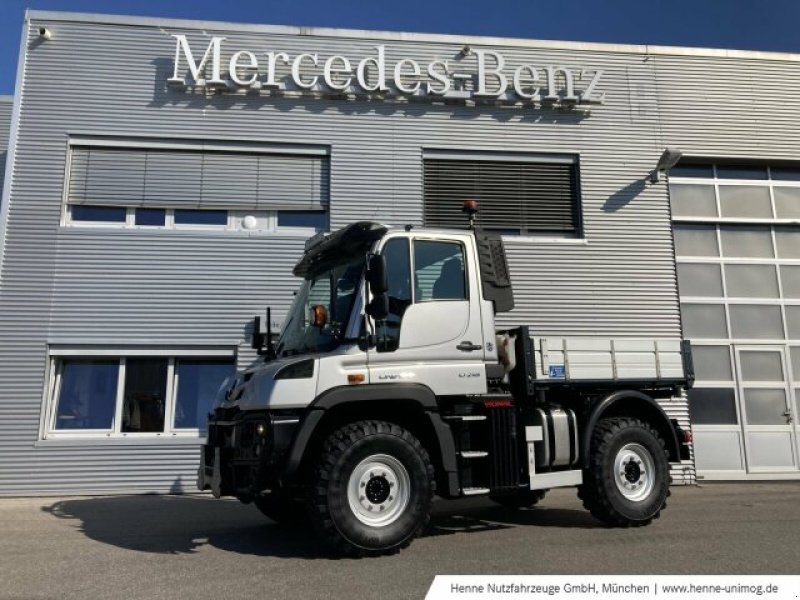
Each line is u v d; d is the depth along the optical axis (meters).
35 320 10.60
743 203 13.12
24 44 11.33
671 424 7.56
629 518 7.00
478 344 6.52
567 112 12.59
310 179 11.78
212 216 11.48
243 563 5.60
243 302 11.15
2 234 10.73
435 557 5.70
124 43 11.56
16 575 5.30
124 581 5.07
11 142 11.00
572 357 7.24
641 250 12.32
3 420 10.25
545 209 12.34
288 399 5.71
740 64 13.22
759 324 12.67
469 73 12.36
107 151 11.34
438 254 6.59
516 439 6.60
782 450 12.20
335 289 6.52
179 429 10.86
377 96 12.01
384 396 5.90
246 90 11.67
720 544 6.23
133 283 10.95
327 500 5.57
